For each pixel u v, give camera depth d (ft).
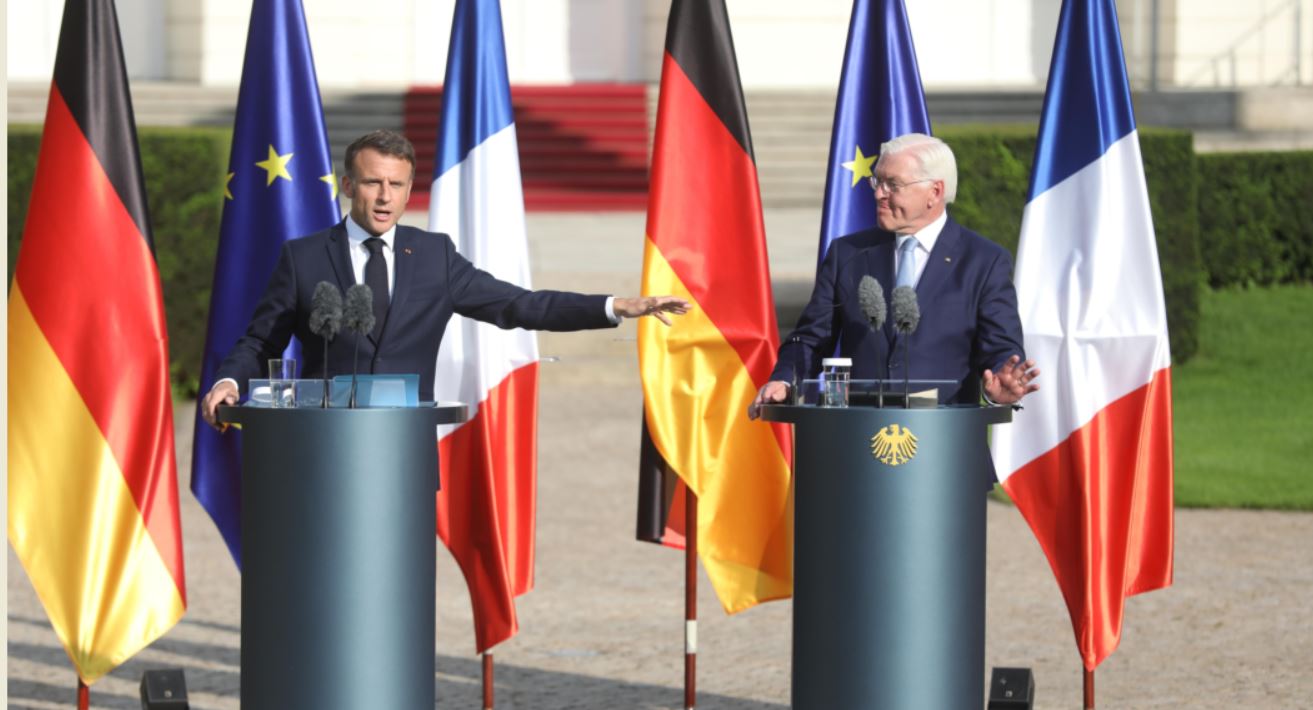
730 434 52.75
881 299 41.32
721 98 53.01
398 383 40.88
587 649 61.98
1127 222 51.78
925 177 45.24
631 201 193.98
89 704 54.75
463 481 53.36
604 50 228.43
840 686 41.11
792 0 221.87
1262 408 111.24
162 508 50.11
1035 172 52.24
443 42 221.87
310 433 39.45
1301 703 53.47
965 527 41.19
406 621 40.24
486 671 53.01
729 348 52.75
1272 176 140.36
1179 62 221.66
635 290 131.34
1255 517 85.25
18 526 49.29
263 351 44.27
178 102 203.72
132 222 49.96
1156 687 55.67
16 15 220.84
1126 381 51.52
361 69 220.02
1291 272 141.49
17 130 126.31
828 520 41.14
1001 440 51.88
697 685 56.90
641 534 55.21
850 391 42.65
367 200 43.70
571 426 110.93
